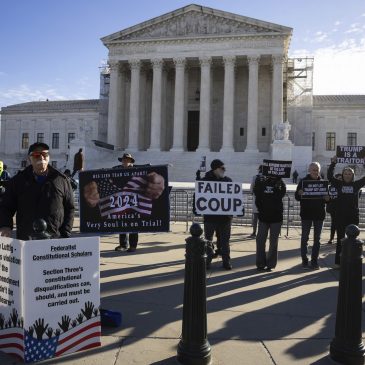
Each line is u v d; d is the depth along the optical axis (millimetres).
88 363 5984
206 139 66375
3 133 101938
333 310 8484
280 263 13055
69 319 6262
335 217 12734
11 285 6133
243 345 6676
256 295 9500
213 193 11992
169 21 69312
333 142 86562
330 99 89625
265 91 72312
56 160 97688
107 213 10625
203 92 67188
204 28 68062
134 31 70125
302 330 7352
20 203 7094
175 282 10406
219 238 13609
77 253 6305
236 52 66500
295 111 75125
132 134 69062
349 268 6082
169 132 75188
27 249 5887
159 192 10523
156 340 6840
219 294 9555
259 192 11969
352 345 6020
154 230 10516
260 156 62719
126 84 75062
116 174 10664
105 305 8594
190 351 5945
